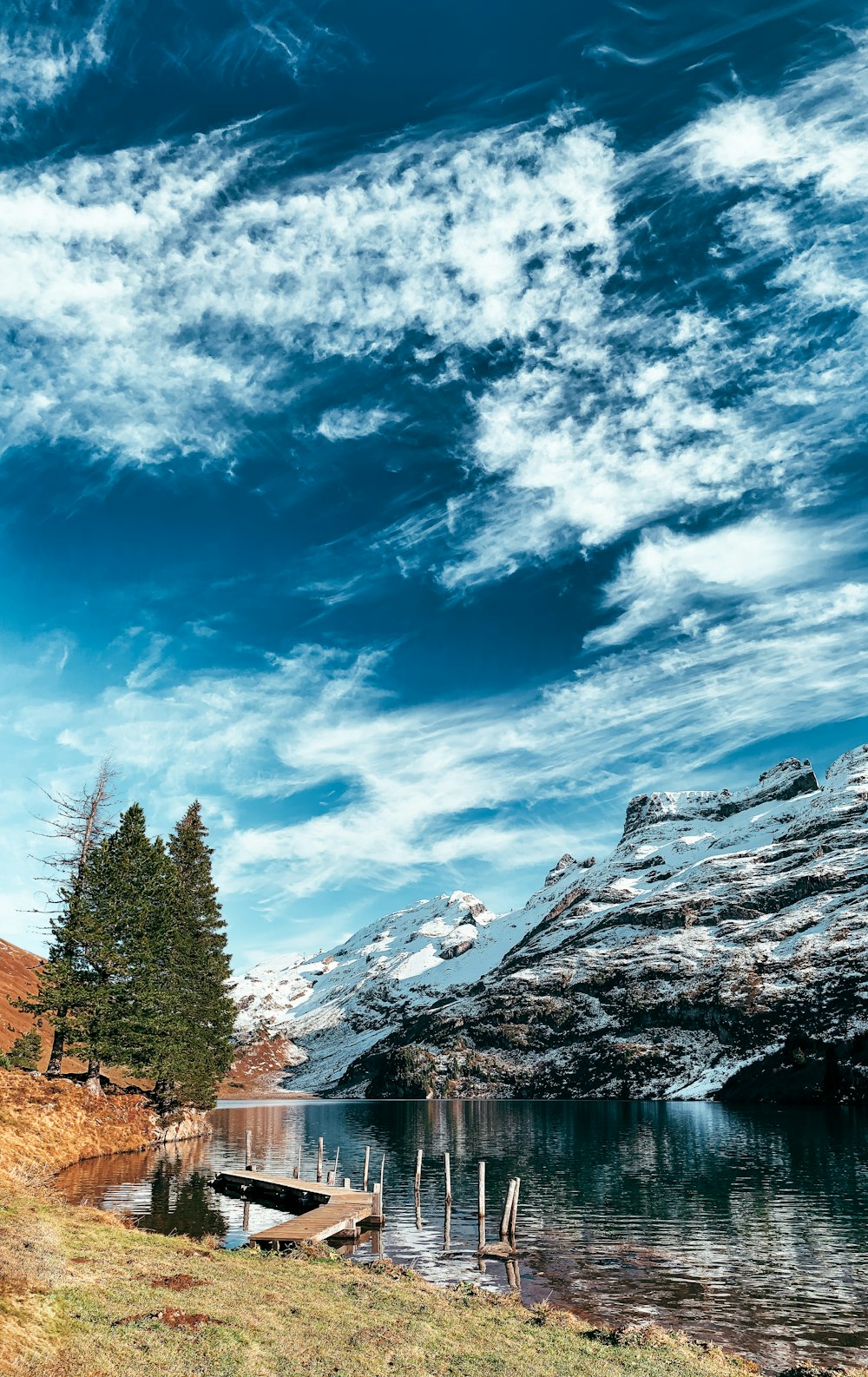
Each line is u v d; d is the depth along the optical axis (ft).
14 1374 37.09
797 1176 187.83
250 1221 126.82
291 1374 47.50
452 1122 407.85
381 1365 51.37
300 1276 76.23
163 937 226.58
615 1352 61.72
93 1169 165.48
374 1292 73.15
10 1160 141.90
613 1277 102.53
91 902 211.61
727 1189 170.40
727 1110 431.43
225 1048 279.28
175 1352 46.60
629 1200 158.81
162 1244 80.02
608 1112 445.37
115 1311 51.57
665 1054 620.90
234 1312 57.62
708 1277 102.63
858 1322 85.30
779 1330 82.89
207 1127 311.88
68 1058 313.73
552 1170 204.95
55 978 202.69
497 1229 131.64
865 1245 119.96
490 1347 59.41
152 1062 219.61
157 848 231.30
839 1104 438.40
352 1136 325.01
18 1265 51.44
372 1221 133.39
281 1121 440.45
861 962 616.39
